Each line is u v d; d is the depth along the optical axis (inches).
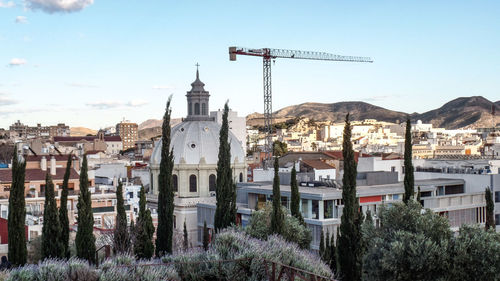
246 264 1983.3
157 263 1916.8
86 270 1829.5
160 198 2760.8
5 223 3208.7
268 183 4106.8
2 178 4200.3
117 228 2694.4
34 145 7549.2
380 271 2014.0
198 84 5403.5
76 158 5007.4
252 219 2864.2
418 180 3951.8
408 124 2728.8
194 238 4485.7
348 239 2367.1
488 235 2010.3
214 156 5049.2
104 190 4544.8
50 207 2444.6
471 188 3905.0
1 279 1807.3
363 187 3531.0
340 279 2304.4
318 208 3152.1
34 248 2933.1
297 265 1978.3
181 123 5319.9
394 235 2053.4
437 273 1972.2
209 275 1984.5
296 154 7155.5
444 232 2069.4
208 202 4266.7
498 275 1921.8
